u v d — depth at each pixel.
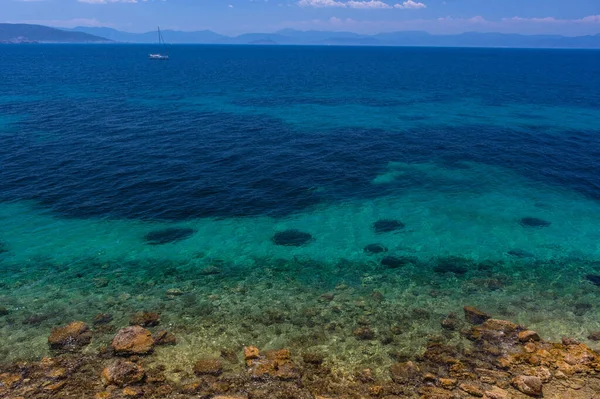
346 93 78.81
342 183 32.62
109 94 70.81
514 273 21.36
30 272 20.44
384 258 22.72
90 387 13.31
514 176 34.44
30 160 34.81
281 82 96.31
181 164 35.41
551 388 13.48
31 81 85.62
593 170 35.81
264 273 21.17
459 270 21.64
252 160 37.09
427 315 17.89
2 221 24.94
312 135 46.28
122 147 39.41
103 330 16.47
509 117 56.97
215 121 51.72
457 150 41.34
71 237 23.69
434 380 13.89
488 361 14.84
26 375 13.86
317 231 25.44
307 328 16.95
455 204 29.23
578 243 24.30
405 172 35.19
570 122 53.72
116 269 21.06
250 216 27.05
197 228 25.34
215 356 15.13
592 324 17.36
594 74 123.88
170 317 17.47
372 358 15.17
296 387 13.54
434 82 99.25
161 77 102.25
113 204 27.75
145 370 14.20
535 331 16.86
